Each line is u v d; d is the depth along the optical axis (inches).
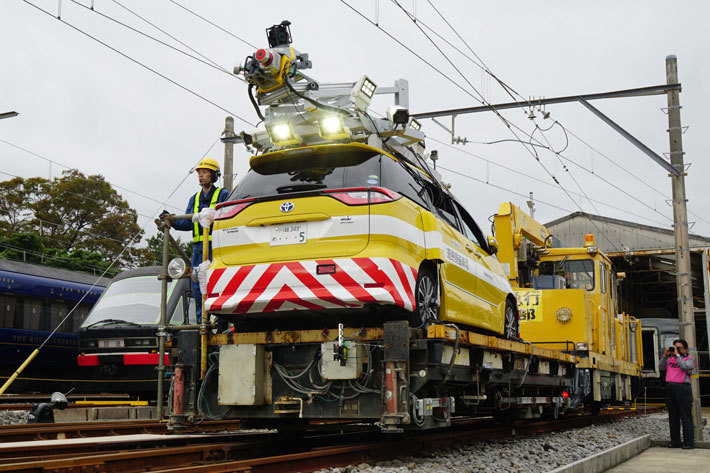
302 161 272.7
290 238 257.1
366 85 276.4
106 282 863.7
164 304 290.2
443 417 273.7
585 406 608.1
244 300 257.0
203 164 323.0
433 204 300.0
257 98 292.0
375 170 262.8
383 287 244.2
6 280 703.1
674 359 437.4
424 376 246.4
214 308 262.7
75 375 775.7
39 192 1695.4
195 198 324.8
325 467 249.9
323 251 252.4
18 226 1621.6
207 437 326.6
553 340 526.6
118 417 502.0
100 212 1727.4
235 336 272.5
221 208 271.9
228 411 273.7
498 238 557.0
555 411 453.1
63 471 213.5
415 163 312.3
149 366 540.1
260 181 273.9
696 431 487.8
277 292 254.1
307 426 313.1
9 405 522.9
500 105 642.2
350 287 245.6
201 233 318.0
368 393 254.2
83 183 1707.7
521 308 539.2
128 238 1750.7
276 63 275.3
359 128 277.7
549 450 350.9
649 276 1353.3
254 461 228.1
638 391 774.5
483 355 305.6
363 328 254.8
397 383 241.6
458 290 303.9
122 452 258.1
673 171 541.6
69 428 354.6
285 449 306.3
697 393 497.7
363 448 267.1
